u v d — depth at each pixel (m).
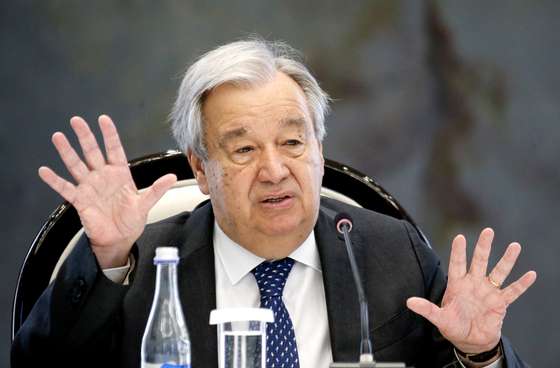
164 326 4.68
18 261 16.41
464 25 16.72
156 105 16.53
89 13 16.58
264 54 6.28
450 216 16.69
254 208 6.16
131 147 16.48
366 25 16.69
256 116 6.15
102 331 5.62
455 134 16.72
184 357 4.69
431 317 5.48
